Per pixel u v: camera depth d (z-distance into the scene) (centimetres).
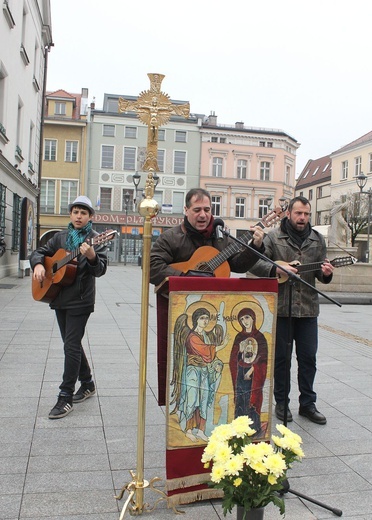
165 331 282
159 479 270
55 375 506
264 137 4834
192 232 321
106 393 457
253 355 285
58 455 325
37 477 294
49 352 606
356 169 4628
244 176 4850
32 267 412
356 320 1032
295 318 409
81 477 296
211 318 275
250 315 283
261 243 313
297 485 297
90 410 411
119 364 560
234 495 232
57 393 450
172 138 4634
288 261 412
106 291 1471
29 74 1920
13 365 541
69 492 279
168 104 264
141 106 262
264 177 4884
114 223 4466
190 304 271
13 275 1745
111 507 265
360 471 317
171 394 269
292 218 416
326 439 369
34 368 530
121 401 436
